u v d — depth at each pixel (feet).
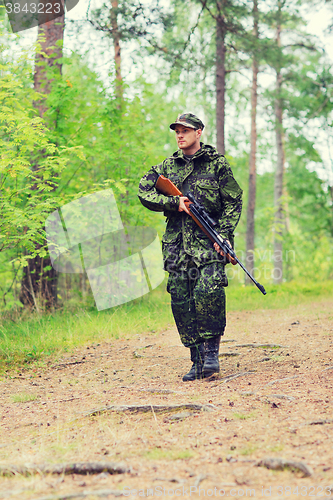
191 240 12.04
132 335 21.26
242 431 7.76
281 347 15.65
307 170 68.80
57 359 17.49
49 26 29.01
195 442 7.46
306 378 10.89
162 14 34.86
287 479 5.92
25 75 25.11
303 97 56.03
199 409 9.25
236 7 39.73
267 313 26.30
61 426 9.41
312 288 39.65
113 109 28.86
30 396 12.30
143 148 29.68
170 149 65.31
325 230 67.67
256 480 5.97
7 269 28.68
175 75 40.60
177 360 15.57
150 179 12.57
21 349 18.80
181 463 6.69
